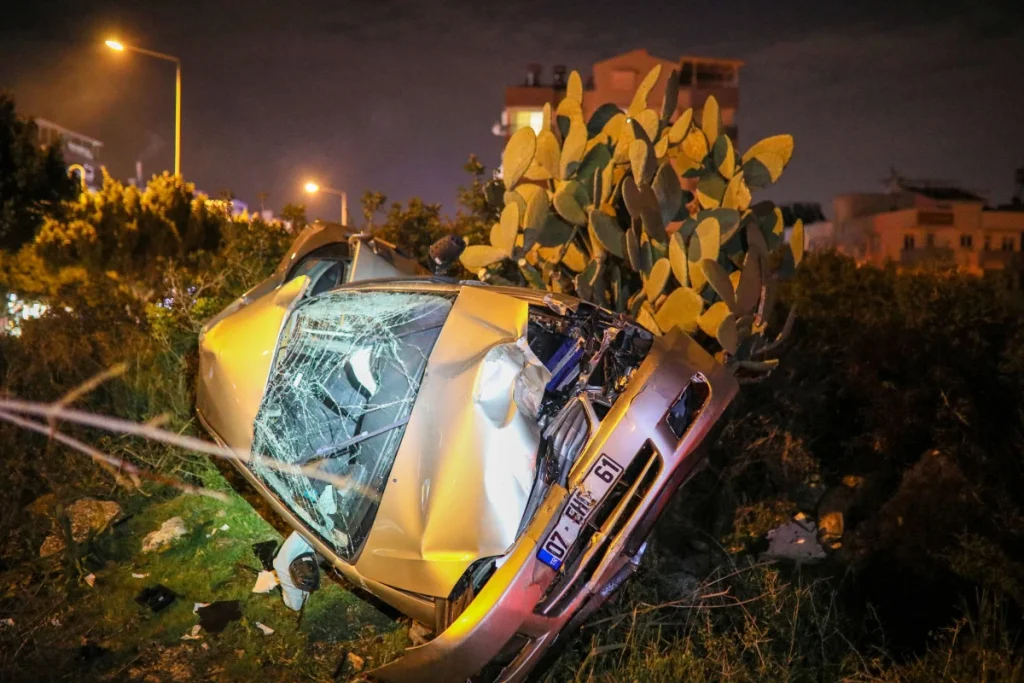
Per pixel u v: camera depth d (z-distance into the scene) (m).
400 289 3.95
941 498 4.16
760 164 4.73
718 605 3.63
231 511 4.52
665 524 4.30
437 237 7.02
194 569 4.10
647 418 3.16
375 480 3.25
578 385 3.36
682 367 3.39
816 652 3.50
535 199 4.58
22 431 4.93
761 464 4.92
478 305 3.40
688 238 4.44
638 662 3.23
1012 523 3.93
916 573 3.93
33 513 4.30
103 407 5.41
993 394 4.87
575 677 3.20
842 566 4.19
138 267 13.17
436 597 2.94
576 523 2.99
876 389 5.17
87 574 4.00
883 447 4.81
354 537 3.25
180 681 3.36
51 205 14.62
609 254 4.76
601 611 3.65
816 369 5.78
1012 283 9.46
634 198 4.28
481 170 7.02
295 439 3.66
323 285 4.95
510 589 2.86
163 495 4.77
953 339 5.38
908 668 3.24
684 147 4.88
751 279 4.20
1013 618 3.57
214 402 4.10
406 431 3.14
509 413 2.95
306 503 3.53
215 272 7.65
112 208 14.18
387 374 3.56
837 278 10.46
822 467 5.14
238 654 3.53
